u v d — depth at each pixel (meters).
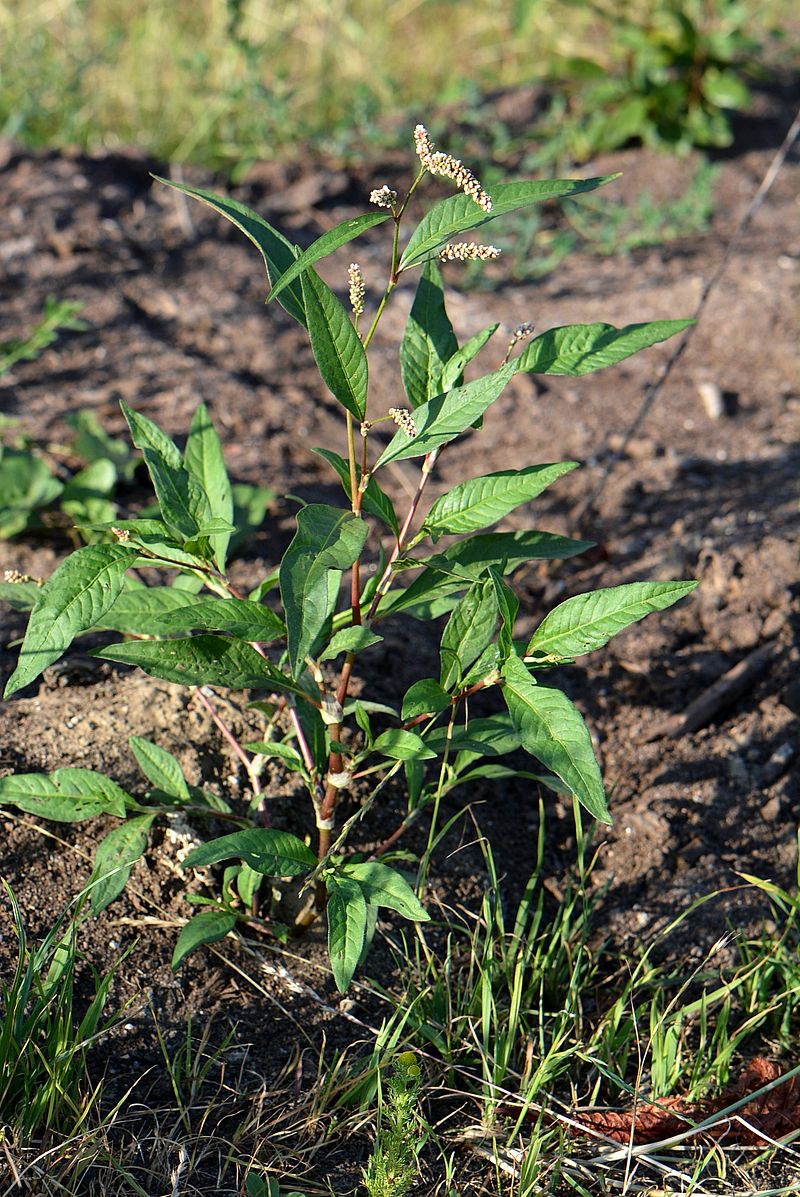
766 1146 2.26
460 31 7.41
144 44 6.72
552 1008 2.49
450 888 2.67
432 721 2.40
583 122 6.00
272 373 4.30
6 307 4.43
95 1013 2.14
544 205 5.50
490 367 4.31
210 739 2.71
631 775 2.95
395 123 5.93
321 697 2.18
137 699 2.74
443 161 1.83
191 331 4.47
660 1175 2.21
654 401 4.15
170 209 5.12
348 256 5.02
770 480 3.69
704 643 3.20
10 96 5.99
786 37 7.08
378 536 3.53
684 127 5.78
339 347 1.99
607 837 2.83
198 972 2.43
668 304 4.61
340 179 5.42
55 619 1.93
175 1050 2.31
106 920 2.45
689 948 2.63
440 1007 2.38
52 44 6.61
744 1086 2.34
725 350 4.39
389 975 2.50
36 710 2.73
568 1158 2.18
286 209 5.28
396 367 4.34
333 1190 2.10
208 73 6.43
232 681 2.02
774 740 3.02
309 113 6.19
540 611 3.31
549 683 3.11
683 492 3.69
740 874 2.51
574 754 1.88
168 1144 2.12
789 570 3.28
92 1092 2.17
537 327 4.48
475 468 3.88
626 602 1.98
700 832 2.84
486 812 2.85
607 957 2.62
